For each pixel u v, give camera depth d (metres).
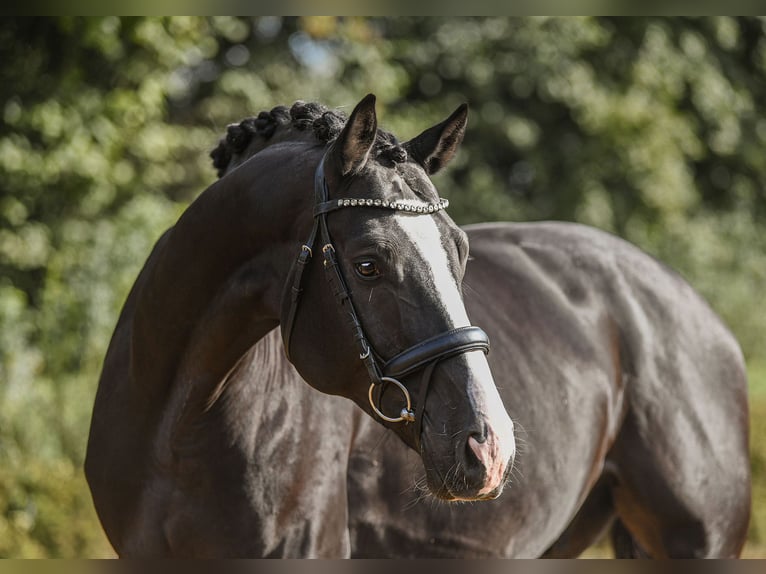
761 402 15.68
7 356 13.36
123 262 14.88
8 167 14.53
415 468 4.98
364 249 3.73
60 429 13.22
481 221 21.98
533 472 5.39
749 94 24.64
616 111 21.77
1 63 14.96
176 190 17.69
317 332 3.92
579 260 6.06
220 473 4.40
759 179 25.64
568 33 21.94
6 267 15.11
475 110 22.16
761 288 24.84
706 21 23.39
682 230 23.06
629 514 6.04
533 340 5.61
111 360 4.89
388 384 3.77
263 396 4.48
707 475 5.92
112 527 4.77
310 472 4.57
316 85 19.30
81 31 14.80
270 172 4.17
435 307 3.68
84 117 15.09
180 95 18.66
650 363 5.91
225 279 4.26
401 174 3.87
